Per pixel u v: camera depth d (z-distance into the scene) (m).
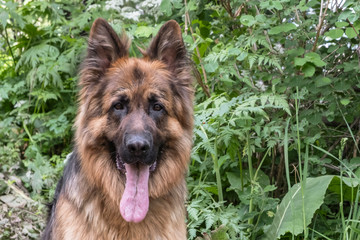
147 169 4.17
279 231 4.86
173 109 4.34
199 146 5.15
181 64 4.57
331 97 5.36
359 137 5.72
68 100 8.48
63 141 8.21
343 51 5.43
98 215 4.23
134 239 4.23
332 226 5.46
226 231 4.96
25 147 8.29
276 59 5.22
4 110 8.80
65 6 8.91
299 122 5.54
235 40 6.00
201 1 6.64
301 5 5.12
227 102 5.18
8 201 6.64
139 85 4.21
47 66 8.05
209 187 5.69
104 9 7.88
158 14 7.19
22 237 5.98
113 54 4.49
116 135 4.14
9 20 8.83
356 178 4.70
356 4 4.79
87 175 4.27
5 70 9.17
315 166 5.73
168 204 4.40
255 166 6.12
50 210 4.98
